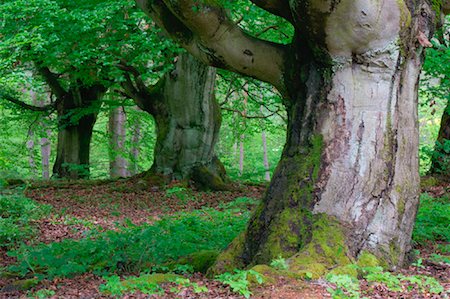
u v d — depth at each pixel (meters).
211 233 8.47
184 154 16.16
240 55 6.30
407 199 5.89
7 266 7.05
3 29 11.30
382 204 5.74
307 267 5.14
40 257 6.36
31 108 21.38
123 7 13.18
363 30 5.46
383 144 5.76
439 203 11.24
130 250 6.76
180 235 7.54
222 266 5.84
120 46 14.12
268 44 6.30
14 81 10.50
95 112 20.80
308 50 6.00
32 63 18.73
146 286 5.14
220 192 15.52
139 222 10.91
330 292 4.65
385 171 5.75
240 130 23.48
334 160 5.75
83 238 8.84
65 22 12.48
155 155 16.41
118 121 23.75
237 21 11.17
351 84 5.77
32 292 5.57
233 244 6.07
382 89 5.77
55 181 17.59
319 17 5.38
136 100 16.50
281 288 4.81
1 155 24.48
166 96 16.16
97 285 5.64
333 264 5.36
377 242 5.69
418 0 5.80
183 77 15.84
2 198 10.69
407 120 5.95
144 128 32.97
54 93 20.89
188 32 6.62
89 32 13.12
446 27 13.23
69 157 21.66
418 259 6.16
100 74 16.78
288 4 6.01
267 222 5.89
